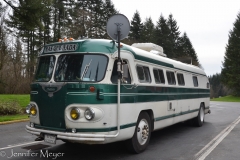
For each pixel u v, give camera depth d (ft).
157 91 25.45
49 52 20.70
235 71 171.83
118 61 18.93
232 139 29.27
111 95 18.53
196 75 39.17
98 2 132.16
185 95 33.40
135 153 22.07
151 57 25.22
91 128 17.51
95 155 21.52
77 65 18.93
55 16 115.96
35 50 112.88
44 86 19.30
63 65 19.48
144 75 23.57
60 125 18.38
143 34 165.58
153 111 24.48
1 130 34.04
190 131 34.78
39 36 114.32
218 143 27.09
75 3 119.65
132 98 20.84
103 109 17.92
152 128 24.70
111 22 20.29
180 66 32.78
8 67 86.22
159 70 26.81
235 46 173.17
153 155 21.89
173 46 184.65
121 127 19.27
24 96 68.64
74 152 22.39
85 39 20.11
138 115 21.75
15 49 89.97
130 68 21.18
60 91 18.42
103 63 18.84
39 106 19.48
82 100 17.69
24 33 108.06
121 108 19.38
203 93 41.73
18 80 86.94
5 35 78.38
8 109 48.11
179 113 31.22
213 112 65.82
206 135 31.71
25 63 94.53
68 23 114.73
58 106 18.44
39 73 20.85
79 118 17.67
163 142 27.35
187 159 20.92
